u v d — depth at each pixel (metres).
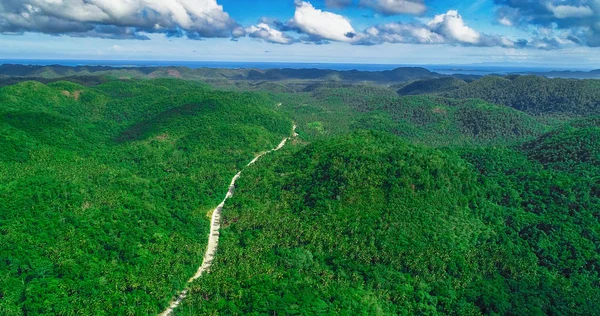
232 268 144.88
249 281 135.75
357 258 150.88
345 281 141.38
